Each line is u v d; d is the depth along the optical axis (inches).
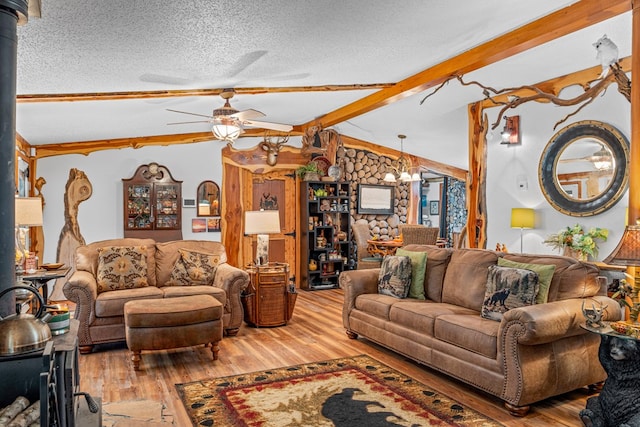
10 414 73.8
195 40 117.6
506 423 111.7
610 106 182.7
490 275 142.7
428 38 142.1
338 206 318.0
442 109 257.9
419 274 174.1
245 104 226.2
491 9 124.0
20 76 135.3
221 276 194.9
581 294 130.5
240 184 297.7
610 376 104.3
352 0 104.7
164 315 150.9
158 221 269.7
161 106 202.4
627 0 117.9
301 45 134.6
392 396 127.6
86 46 111.9
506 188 226.5
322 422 112.0
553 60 181.8
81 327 166.4
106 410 118.4
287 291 207.3
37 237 251.1
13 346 71.3
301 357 162.2
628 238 106.1
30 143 246.4
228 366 152.8
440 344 138.6
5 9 81.7
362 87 206.4
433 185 481.4
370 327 171.3
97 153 262.5
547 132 206.8
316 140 316.8
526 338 112.2
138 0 87.6
